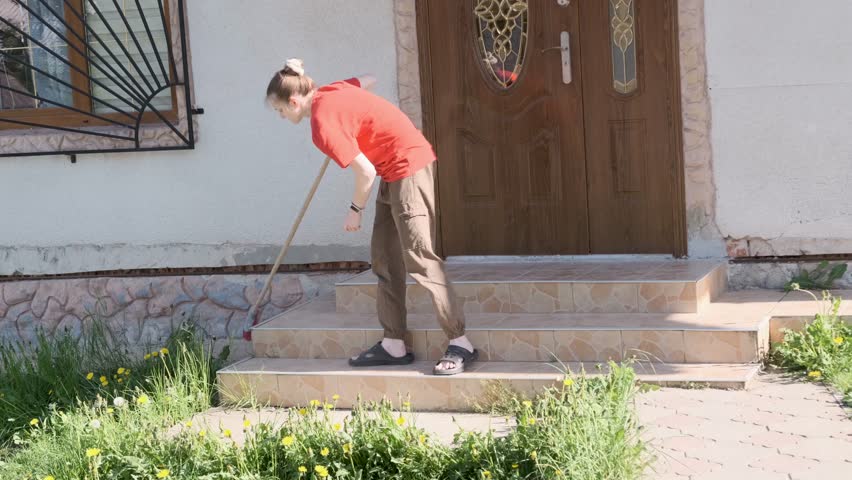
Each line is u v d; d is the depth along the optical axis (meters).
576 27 6.01
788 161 5.65
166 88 6.57
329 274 6.49
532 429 3.78
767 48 5.61
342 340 5.23
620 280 5.26
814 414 4.08
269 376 4.96
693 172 5.82
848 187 5.57
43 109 6.78
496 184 6.25
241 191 6.55
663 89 5.89
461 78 6.22
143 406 4.65
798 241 5.69
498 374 4.64
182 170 6.61
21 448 4.65
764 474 3.51
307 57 6.34
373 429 4.01
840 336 4.75
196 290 6.68
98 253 6.77
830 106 5.55
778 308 5.16
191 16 6.47
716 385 4.48
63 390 5.25
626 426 3.85
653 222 6.00
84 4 6.67
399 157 4.59
